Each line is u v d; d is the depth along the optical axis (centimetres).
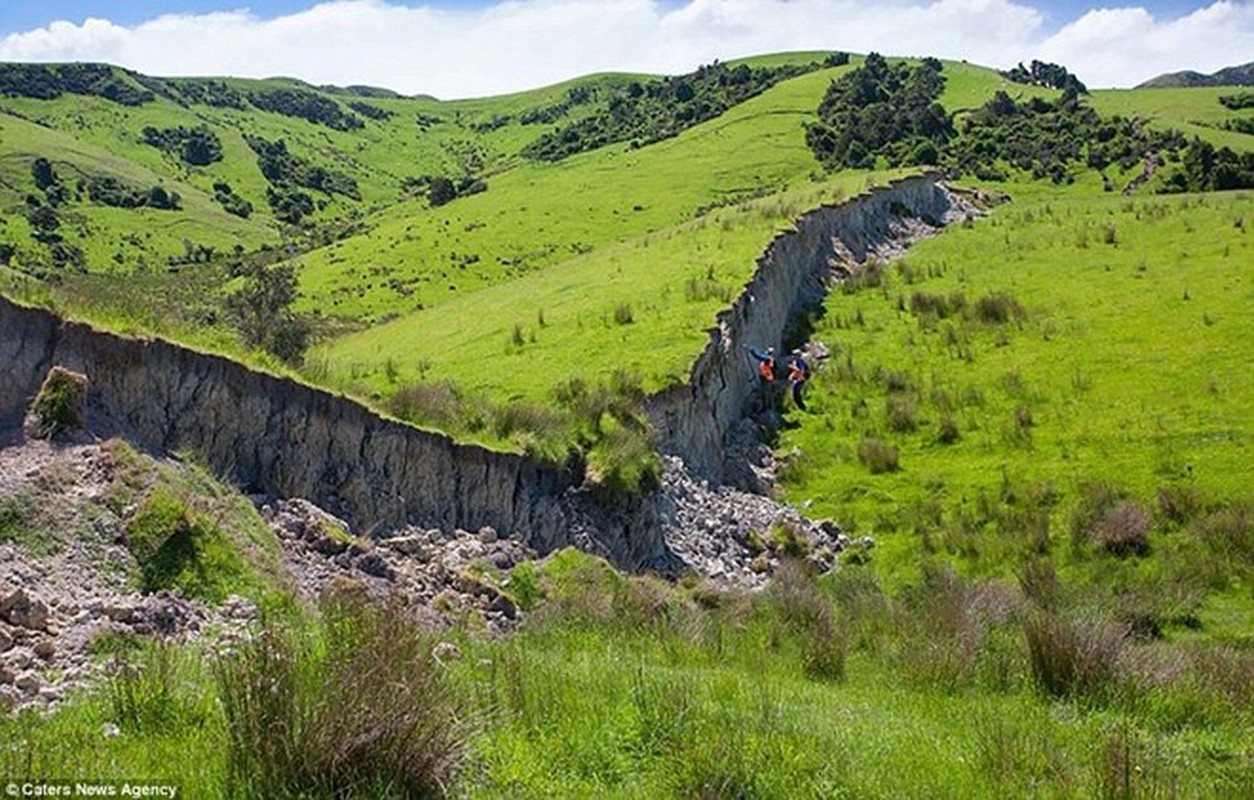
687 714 925
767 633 1603
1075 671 1280
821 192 5550
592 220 8462
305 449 1546
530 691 961
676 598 1731
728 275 3425
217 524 1256
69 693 867
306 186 16400
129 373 1371
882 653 1520
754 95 13662
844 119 10594
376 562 1428
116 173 13838
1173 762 1015
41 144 14012
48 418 1259
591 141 14675
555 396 2180
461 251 8000
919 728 1073
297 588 1284
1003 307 3819
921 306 3988
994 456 2755
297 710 716
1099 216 5312
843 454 2881
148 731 772
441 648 1082
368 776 704
